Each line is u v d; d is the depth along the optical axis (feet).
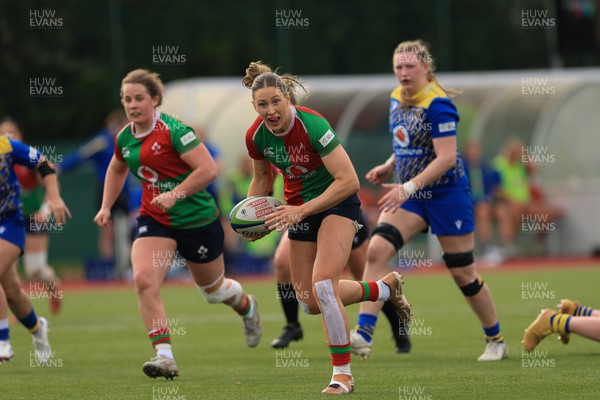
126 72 327.88
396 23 346.13
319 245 77.87
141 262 89.04
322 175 79.92
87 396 80.79
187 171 92.07
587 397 73.41
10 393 83.46
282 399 75.87
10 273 100.42
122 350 115.24
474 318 137.90
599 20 281.54
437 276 227.20
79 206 284.00
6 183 97.96
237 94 276.62
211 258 95.66
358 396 76.18
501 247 261.65
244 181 235.40
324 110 270.67
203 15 340.18
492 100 267.59
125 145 92.43
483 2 365.61
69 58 327.26
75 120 321.93
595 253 266.16
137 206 220.43
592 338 90.94
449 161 94.79
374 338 121.60
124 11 330.75
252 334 106.32
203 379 89.56
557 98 265.34
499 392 76.64
